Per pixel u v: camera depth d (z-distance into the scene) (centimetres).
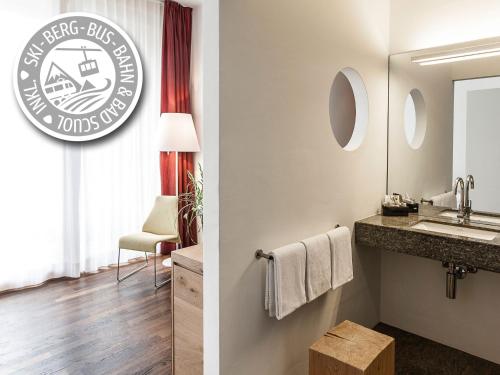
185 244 421
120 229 377
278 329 168
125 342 230
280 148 161
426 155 232
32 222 322
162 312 274
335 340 159
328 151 192
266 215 156
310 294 166
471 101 213
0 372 199
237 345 148
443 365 209
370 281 244
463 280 220
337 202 202
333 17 190
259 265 155
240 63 140
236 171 142
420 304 240
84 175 349
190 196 414
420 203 238
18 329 247
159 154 397
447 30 221
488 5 206
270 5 152
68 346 225
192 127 368
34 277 325
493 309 210
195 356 167
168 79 392
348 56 203
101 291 314
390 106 248
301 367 183
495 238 181
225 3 133
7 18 302
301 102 172
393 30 244
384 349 153
